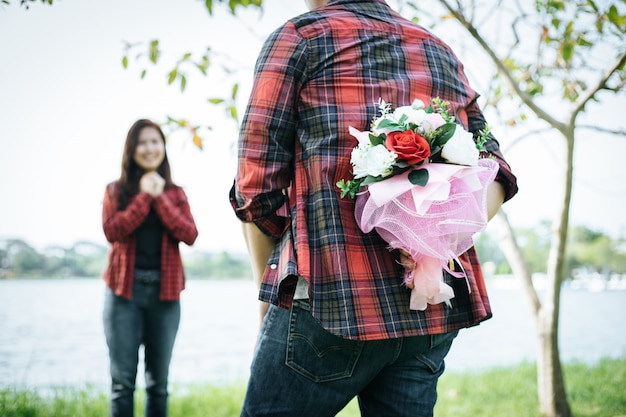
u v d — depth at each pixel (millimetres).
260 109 1227
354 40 1266
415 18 3965
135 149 3533
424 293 1184
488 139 1445
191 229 3451
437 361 1331
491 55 3773
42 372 5973
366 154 1157
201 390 4828
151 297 3363
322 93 1225
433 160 1224
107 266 3367
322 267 1171
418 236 1154
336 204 1189
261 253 1326
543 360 4090
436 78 1333
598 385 4926
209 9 3432
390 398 1303
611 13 3553
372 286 1180
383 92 1253
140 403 4223
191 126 3654
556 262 4082
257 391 1244
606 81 3781
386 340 1213
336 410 1243
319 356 1199
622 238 39750
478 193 1234
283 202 1241
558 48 4117
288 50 1236
